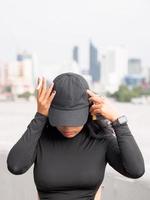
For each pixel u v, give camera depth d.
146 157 2.54
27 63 101.88
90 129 2.12
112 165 2.17
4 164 3.65
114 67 106.44
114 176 2.88
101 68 106.06
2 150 3.67
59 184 2.12
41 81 2.05
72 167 2.11
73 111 2.02
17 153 2.07
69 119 2.01
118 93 95.12
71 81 2.05
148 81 106.00
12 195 3.61
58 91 2.03
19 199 3.55
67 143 2.13
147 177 2.69
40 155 2.13
